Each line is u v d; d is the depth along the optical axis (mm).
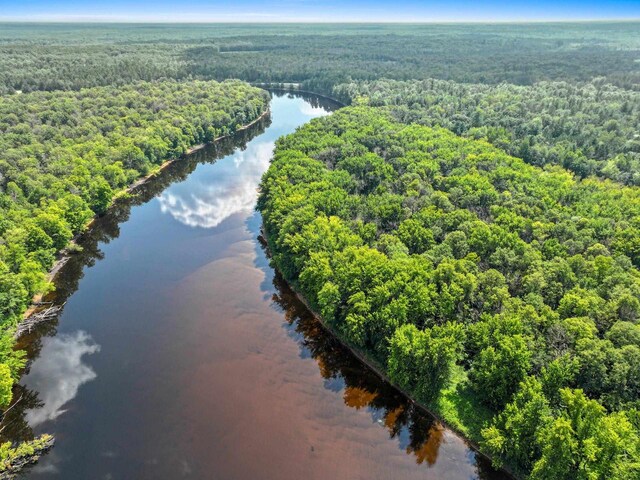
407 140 173750
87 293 108438
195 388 81625
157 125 198625
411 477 66625
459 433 71625
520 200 120000
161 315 100562
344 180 134750
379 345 81125
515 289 88500
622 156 156250
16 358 81375
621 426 56406
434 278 85625
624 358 66938
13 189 125250
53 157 150125
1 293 88500
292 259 104062
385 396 79688
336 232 103125
